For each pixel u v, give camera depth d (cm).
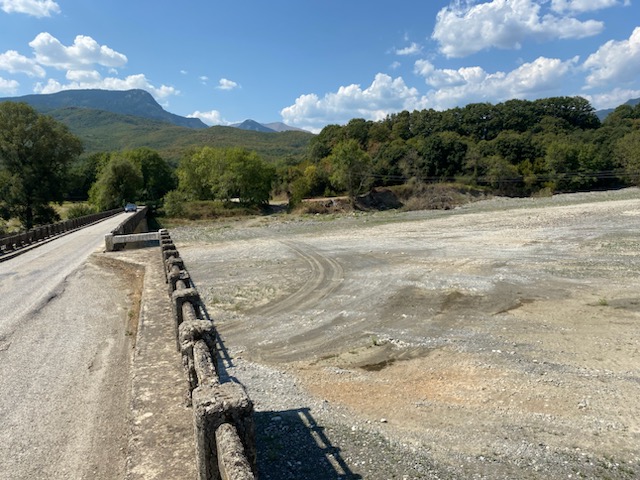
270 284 2703
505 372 1364
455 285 2488
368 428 1055
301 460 916
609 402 1159
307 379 1372
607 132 12350
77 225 4866
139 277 1992
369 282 2658
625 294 2180
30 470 667
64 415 829
